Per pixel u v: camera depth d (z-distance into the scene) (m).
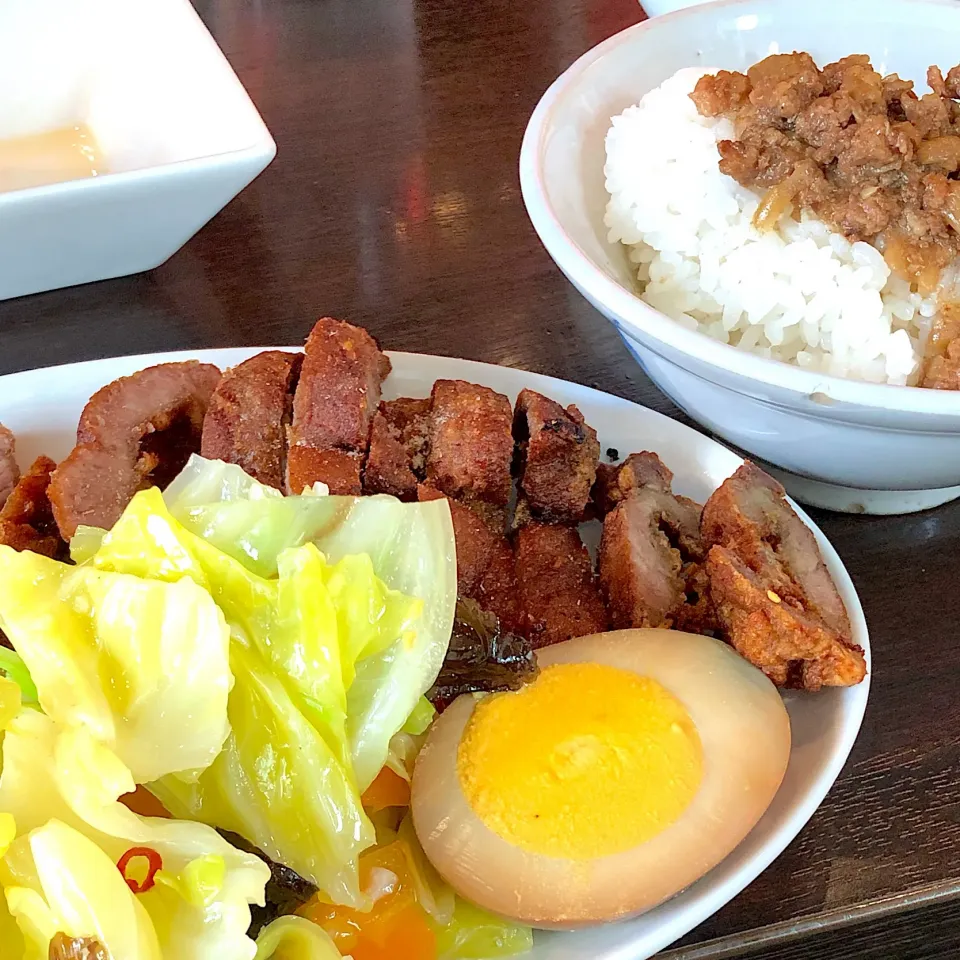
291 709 0.17
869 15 0.27
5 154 0.31
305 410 0.22
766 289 0.23
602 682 0.19
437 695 0.19
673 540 0.22
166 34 0.29
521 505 0.23
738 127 0.24
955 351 0.22
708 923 0.19
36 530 0.22
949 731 0.21
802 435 0.21
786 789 0.19
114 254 0.27
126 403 0.23
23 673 0.17
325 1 0.39
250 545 0.18
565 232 0.22
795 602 0.20
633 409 0.24
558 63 0.36
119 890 0.15
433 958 0.18
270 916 0.17
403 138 0.33
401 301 0.28
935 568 0.23
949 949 0.21
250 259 0.29
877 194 0.23
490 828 0.18
